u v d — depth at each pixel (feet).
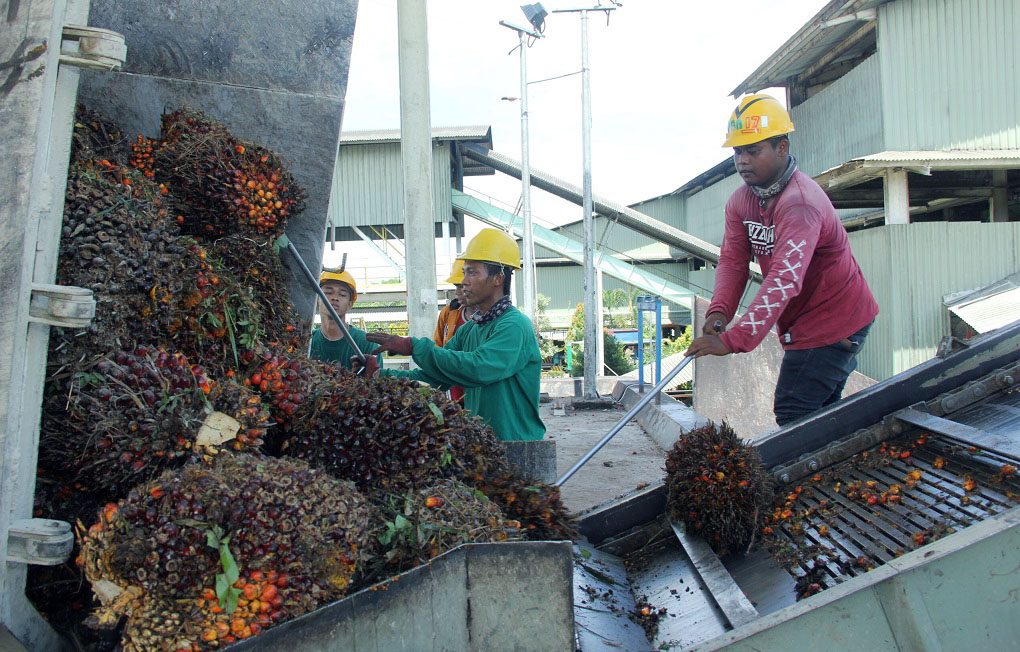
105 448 6.63
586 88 58.03
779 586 9.21
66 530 6.01
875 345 65.82
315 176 11.55
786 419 14.11
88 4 6.47
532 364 13.12
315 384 8.56
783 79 88.28
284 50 10.90
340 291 15.81
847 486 10.99
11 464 5.91
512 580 6.07
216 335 8.30
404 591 5.95
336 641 5.75
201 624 5.65
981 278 62.59
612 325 126.82
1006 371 11.65
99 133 9.23
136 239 7.36
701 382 32.73
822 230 12.75
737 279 14.29
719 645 6.28
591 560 10.69
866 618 6.27
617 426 12.15
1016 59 63.93
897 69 66.03
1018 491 8.86
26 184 5.94
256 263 9.77
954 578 6.25
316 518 6.05
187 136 9.39
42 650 6.36
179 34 10.28
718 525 10.52
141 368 6.95
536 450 11.50
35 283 6.09
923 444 11.27
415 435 7.74
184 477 5.96
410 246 27.84
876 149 68.13
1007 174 73.20
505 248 13.30
